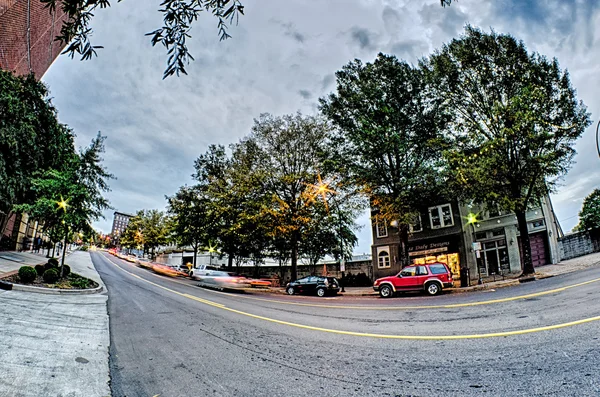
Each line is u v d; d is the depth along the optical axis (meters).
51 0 2.71
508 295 10.86
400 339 6.25
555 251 22.19
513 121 16.55
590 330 5.45
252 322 8.57
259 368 4.87
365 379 4.28
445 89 19.98
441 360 4.84
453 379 4.08
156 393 4.00
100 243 135.00
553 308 7.62
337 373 4.55
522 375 4.00
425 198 20.00
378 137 18.88
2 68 15.86
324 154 22.83
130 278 24.20
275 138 26.08
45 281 13.53
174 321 8.63
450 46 19.75
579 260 21.08
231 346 6.15
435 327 7.11
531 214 22.91
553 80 17.38
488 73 18.56
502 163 17.36
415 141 19.58
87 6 2.72
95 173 17.59
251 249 30.08
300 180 25.12
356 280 27.69
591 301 7.80
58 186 14.90
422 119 19.83
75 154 18.00
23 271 12.45
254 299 15.17
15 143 15.07
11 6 15.95
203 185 34.03
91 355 5.45
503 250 23.36
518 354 4.76
